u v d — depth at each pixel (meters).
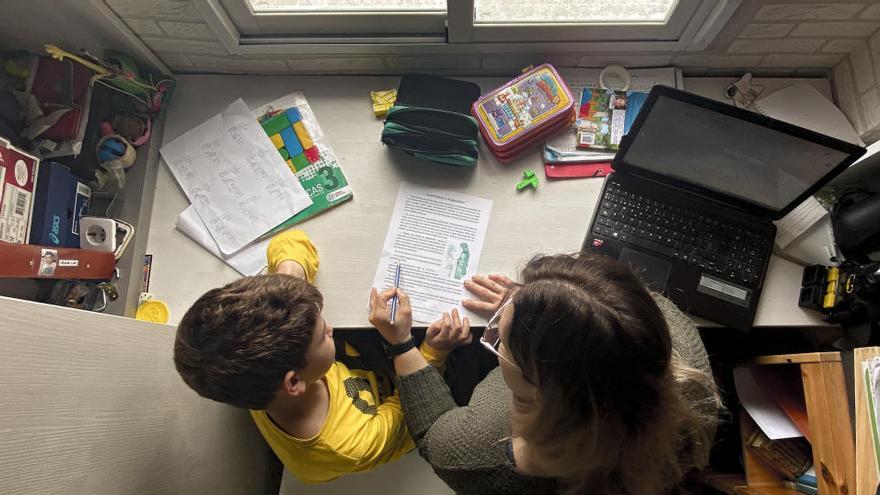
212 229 1.00
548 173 1.00
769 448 0.95
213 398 0.77
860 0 0.81
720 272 0.90
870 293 0.81
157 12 0.89
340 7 0.93
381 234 0.99
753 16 0.87
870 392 0.70
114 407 0.63
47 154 0.95
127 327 0.66
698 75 1.07
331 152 1.03
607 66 1.04
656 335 0.52
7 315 0.46
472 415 0.79
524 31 0.94
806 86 1.02
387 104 1.04
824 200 0.95
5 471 0.46
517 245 0.97
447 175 1.02
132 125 1.00
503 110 0.98
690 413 0.62
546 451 0.55
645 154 0.88
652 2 0.92
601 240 0.93
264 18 0.94
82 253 0.86
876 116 0.91
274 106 1.06
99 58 0.98
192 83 1.08
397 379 0.91
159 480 0.74
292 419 0.88
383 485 1.06
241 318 0.73
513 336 0.55
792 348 1.10
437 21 0.94
